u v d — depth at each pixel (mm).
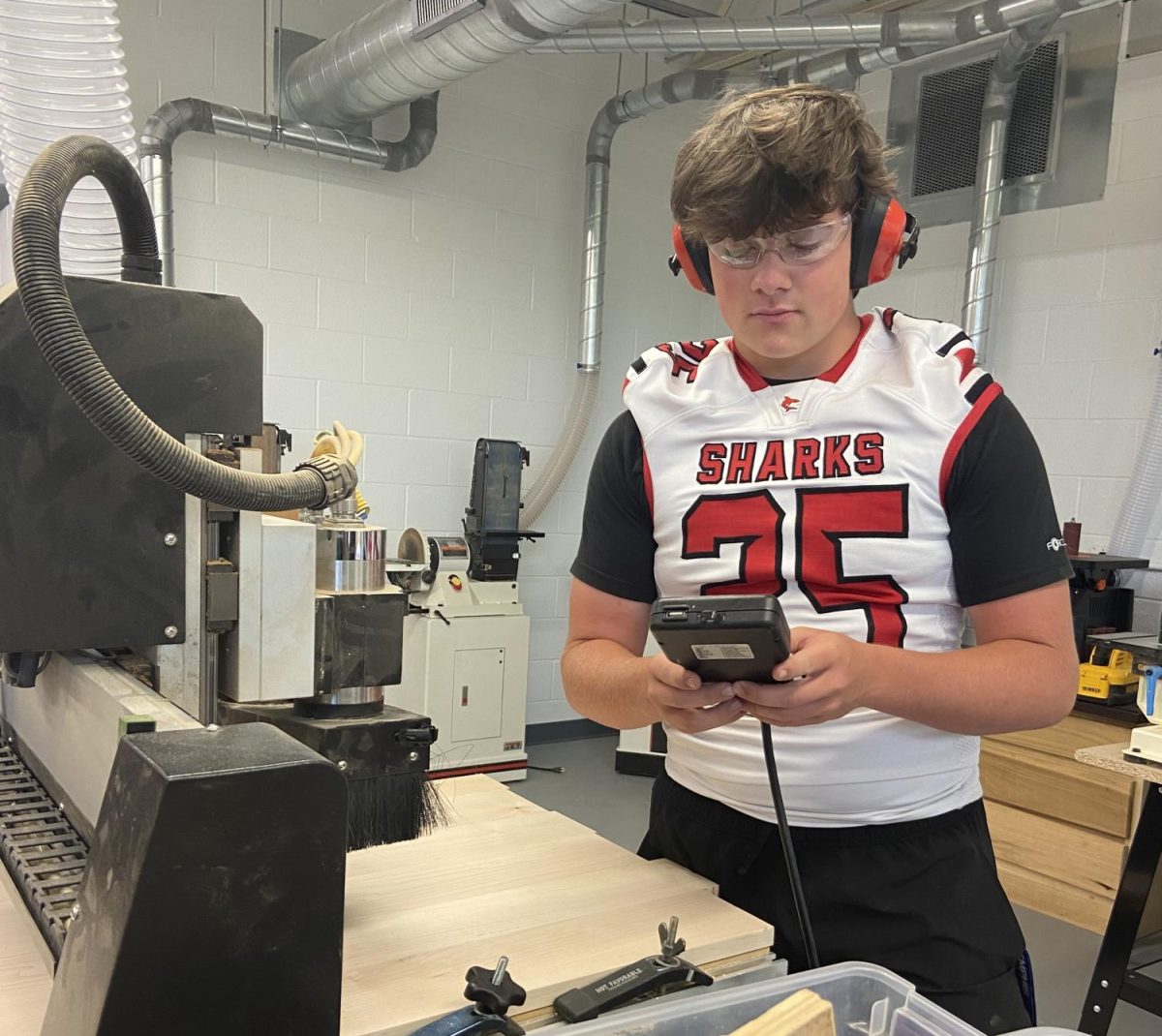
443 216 3475
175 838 468
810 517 798
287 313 3189
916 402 777
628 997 608
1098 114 2779
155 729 627
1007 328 3094
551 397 3807
